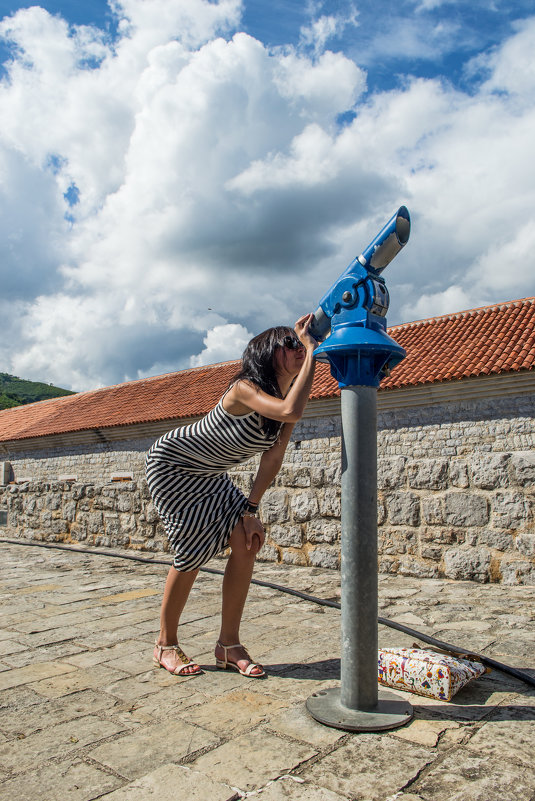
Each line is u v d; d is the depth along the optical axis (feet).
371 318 8.72
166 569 23.30
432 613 15.14
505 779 6.75
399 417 36.19
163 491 10.50
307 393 8.72
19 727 8.46
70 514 32.89
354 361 8.70
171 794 6.56
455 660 9.81
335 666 10.86
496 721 8.35
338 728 8.08
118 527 30.50
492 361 32.42
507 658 11.21
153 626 14.06
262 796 6.48
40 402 78.38
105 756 7.50
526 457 21.71
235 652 10.72
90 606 16.40
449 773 6.91
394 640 12.51
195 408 48.32
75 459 60.29
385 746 7.61
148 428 51.83
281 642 12.49
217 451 9.95
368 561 8.58
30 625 14.34
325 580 20.86
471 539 22.41
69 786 6.77
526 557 21.33
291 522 25.96
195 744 7.77
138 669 10.94
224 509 10.54
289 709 8.86
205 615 15.03
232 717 8.60
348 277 8.87
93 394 69.10
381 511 24.47
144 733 8.14
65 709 9.08
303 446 40.68
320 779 6.82
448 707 8.89
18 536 35.99
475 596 17.72
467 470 22.77
